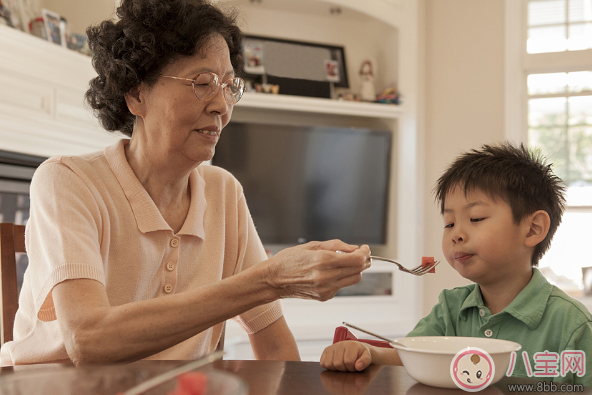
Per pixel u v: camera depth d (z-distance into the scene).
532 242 1.09
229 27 1.10
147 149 1.05
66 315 0.79
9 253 1.11
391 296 3.71
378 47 4.05
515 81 3.75
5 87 2.17
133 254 1.03
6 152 2.22
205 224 1.16
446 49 3.90
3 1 2.34
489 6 3.82
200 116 1.01
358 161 3.86
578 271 3.65
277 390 0.65
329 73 3.83
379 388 0.66
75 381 0.54
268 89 3.56
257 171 3.66
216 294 0.78
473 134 3.80
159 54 0.98
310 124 3.97
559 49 3.75
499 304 1.11
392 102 3.79
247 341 3.25
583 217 3.68
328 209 3.80
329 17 4.02
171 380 0.53
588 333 0.96
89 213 0.95
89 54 2.68
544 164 1.20
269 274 0.79
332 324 3.52
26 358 0.96
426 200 3.87
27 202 2.40
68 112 2.46
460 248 1.11
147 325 0.76
